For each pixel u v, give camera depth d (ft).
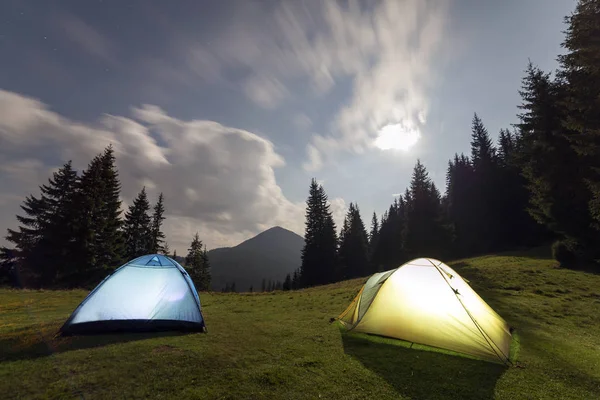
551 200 71.31
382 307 24.29
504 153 151.64
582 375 17.46
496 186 123.75
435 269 24.66
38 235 103.91
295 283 226.38
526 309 34.45
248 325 28.37
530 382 16.52
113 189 116.26
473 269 66.03
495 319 23.89
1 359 17.48
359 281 77.20
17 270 95.20
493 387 15.87
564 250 63.26
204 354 19.01
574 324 29.12
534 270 59.26
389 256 186.80
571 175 67.41
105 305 23.57
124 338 21.83
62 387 14.21
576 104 50.19
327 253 164.14
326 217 184.14
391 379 16.49
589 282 48.14
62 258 96.53
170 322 24.13
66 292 61.26
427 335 21.63
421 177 137.28
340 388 15.25
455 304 22.17
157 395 13.76
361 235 185.88
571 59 49.29
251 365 17.76
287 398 14.02
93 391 13.94
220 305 45.27
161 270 27.02
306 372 17.03
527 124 80.07
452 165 162.30
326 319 31.63
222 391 14.33
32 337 21.70
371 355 20.10
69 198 100.89
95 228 102.99
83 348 19.53
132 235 148.56
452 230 136.87
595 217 52.11
